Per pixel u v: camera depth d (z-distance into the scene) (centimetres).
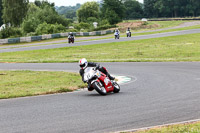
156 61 3712
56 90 1867
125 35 9238
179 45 5612
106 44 6338
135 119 1098
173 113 1171
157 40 6688
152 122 1055
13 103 1509
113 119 1105
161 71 2784
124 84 2116
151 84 2050
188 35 7438
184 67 3016
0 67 3569
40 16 13825
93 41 7206
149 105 1332
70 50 5591
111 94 1706
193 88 1786
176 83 2042
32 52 5484
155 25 12912
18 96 1719
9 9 14488
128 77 2506
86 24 14300
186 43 5894
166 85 1969
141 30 11125
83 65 1702
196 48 5050
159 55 4409
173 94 1603
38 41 8438
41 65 3675
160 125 1009
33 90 1883
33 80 2342
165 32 8844
